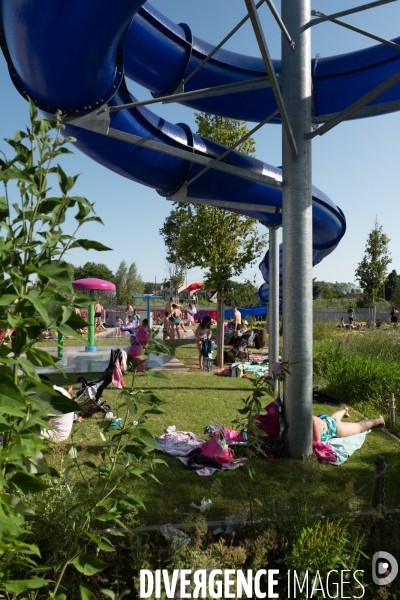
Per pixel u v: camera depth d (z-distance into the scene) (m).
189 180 7.44
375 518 3.27
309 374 5.74
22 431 1.75
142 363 2.30
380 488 3.48
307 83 5.84
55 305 1.69
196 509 4.11
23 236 1.74
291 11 5.82
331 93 8.15
